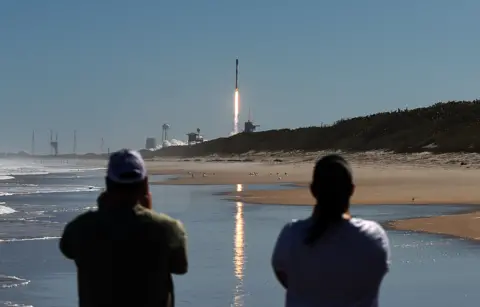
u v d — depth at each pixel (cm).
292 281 531
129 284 537
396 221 3003
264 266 1897
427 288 1551
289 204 4228
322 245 516
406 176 7588
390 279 1659
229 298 1485
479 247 2200
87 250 542
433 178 7056
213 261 1984
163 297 552
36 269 1873
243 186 6675
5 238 2591
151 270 543
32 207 4238
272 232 2734
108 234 539
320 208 527
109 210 554
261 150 19775
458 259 1961
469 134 11806
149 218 551
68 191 6266
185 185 6969
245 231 2780
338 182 521
